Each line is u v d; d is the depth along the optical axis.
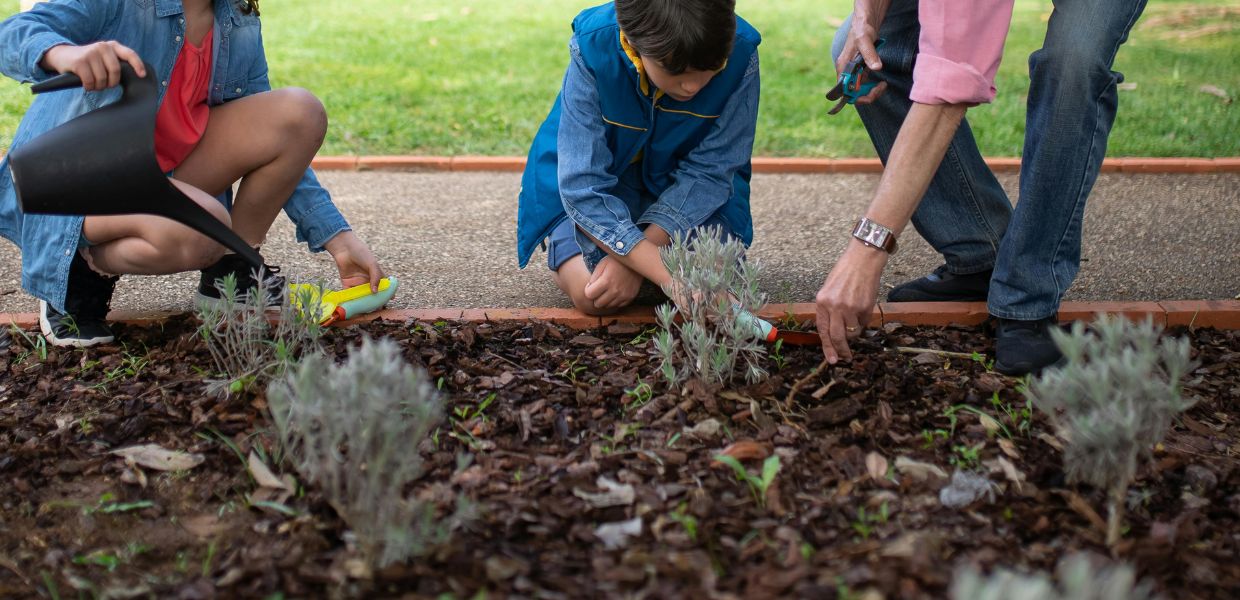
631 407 2.39
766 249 3.76
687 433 2.27
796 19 7.86
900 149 2.38
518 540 1.89
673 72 2.52
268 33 7.09
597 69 2.76
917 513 1.99
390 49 6.74
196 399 2.39
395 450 1.79
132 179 2.27
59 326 2.72
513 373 2.56
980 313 2.92
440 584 1.75
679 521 1.92
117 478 2.13
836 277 2.41
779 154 4.95
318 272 3.54
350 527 1.92
